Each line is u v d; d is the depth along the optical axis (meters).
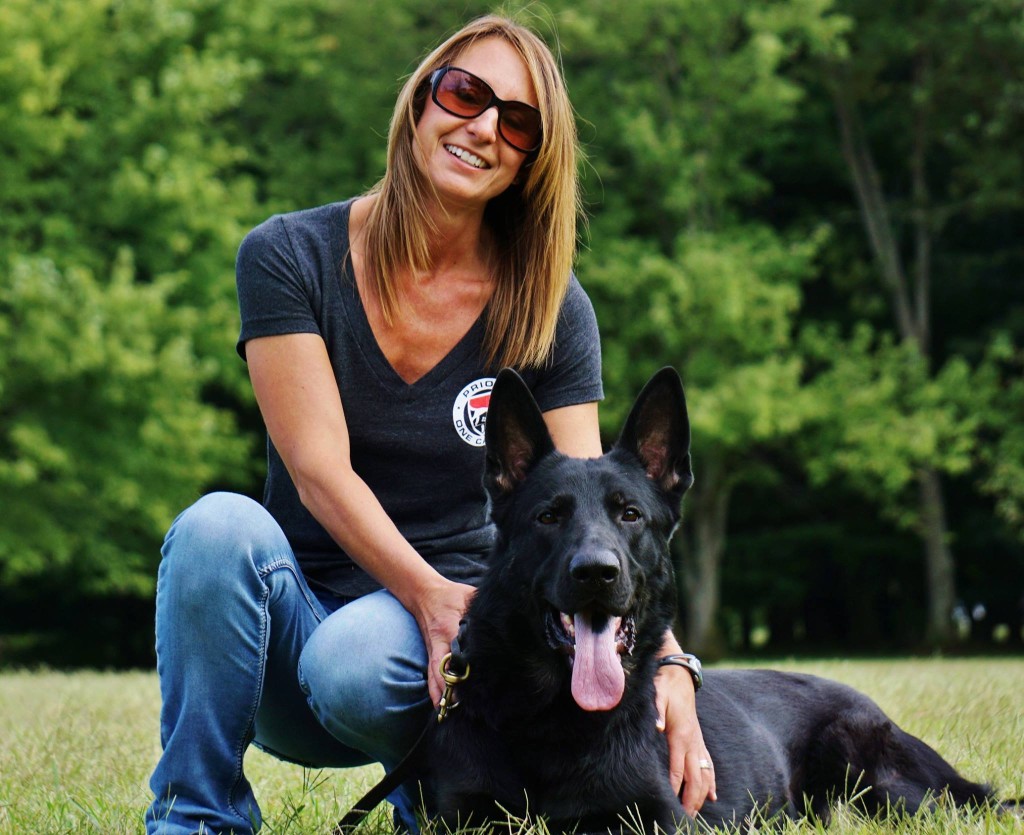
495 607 3.57
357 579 3.81
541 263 3.88
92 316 17.28
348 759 4.01
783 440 21.84
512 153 3.73
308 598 3.64
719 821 3.85
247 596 3.38
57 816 3.83
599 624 3.44
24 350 17.02
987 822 3.41
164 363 17.89
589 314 4.16
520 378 3.78
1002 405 20.91
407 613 3.60
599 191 21.75
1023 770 4.64
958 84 22.39
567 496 3.62
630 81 22.28
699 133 21.14
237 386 19.77
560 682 3.49
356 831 3.76
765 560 24.77
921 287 22.91
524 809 3.45
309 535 3.81
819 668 9.85
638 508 3.72
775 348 21.06
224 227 19.39
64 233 18.77
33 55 17.78
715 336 20.19
